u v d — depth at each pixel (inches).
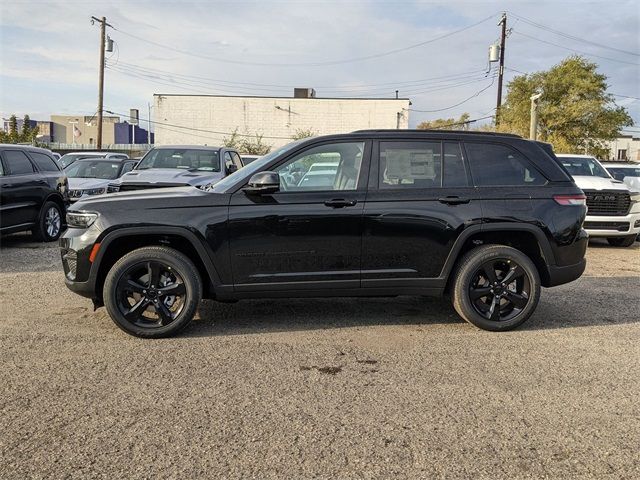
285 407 143.3
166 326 195.3
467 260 206.4
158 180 385.1
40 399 146.2
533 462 119.1
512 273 208.8
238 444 124.7
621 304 254.8
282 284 198.7
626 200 421.4
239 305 243.4
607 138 1605.6
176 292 196.5
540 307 248.7
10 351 182.1
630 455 122.6
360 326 214.5
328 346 190.7
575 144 1590.8
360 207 198.7
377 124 2174.0
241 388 154.6
